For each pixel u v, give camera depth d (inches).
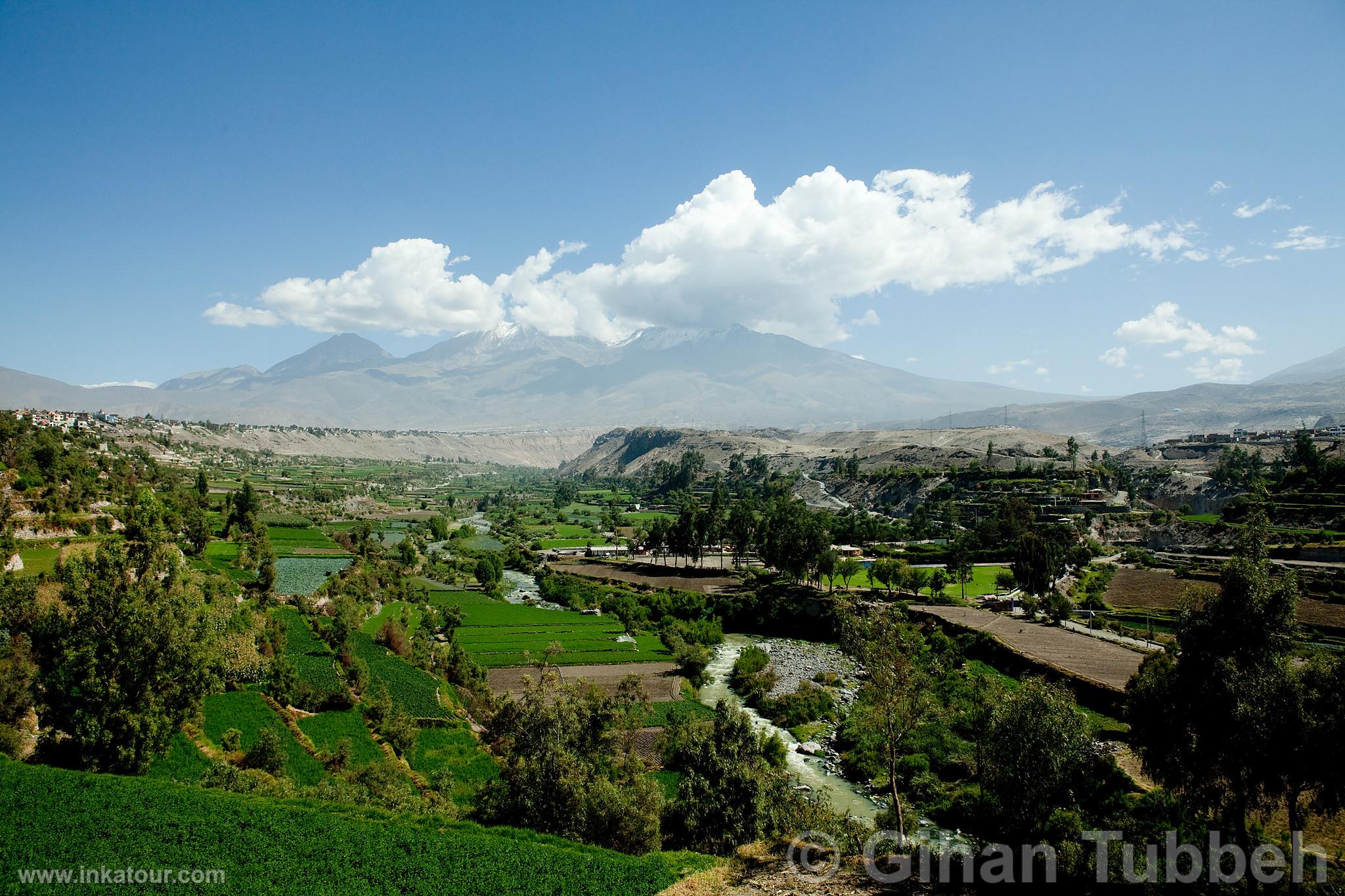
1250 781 1302.9
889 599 4970.5
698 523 6525.6
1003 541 6692.9
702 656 3769.7
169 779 1787.6
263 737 2085.4
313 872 1416.1
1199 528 6535.4
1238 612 1357.0
